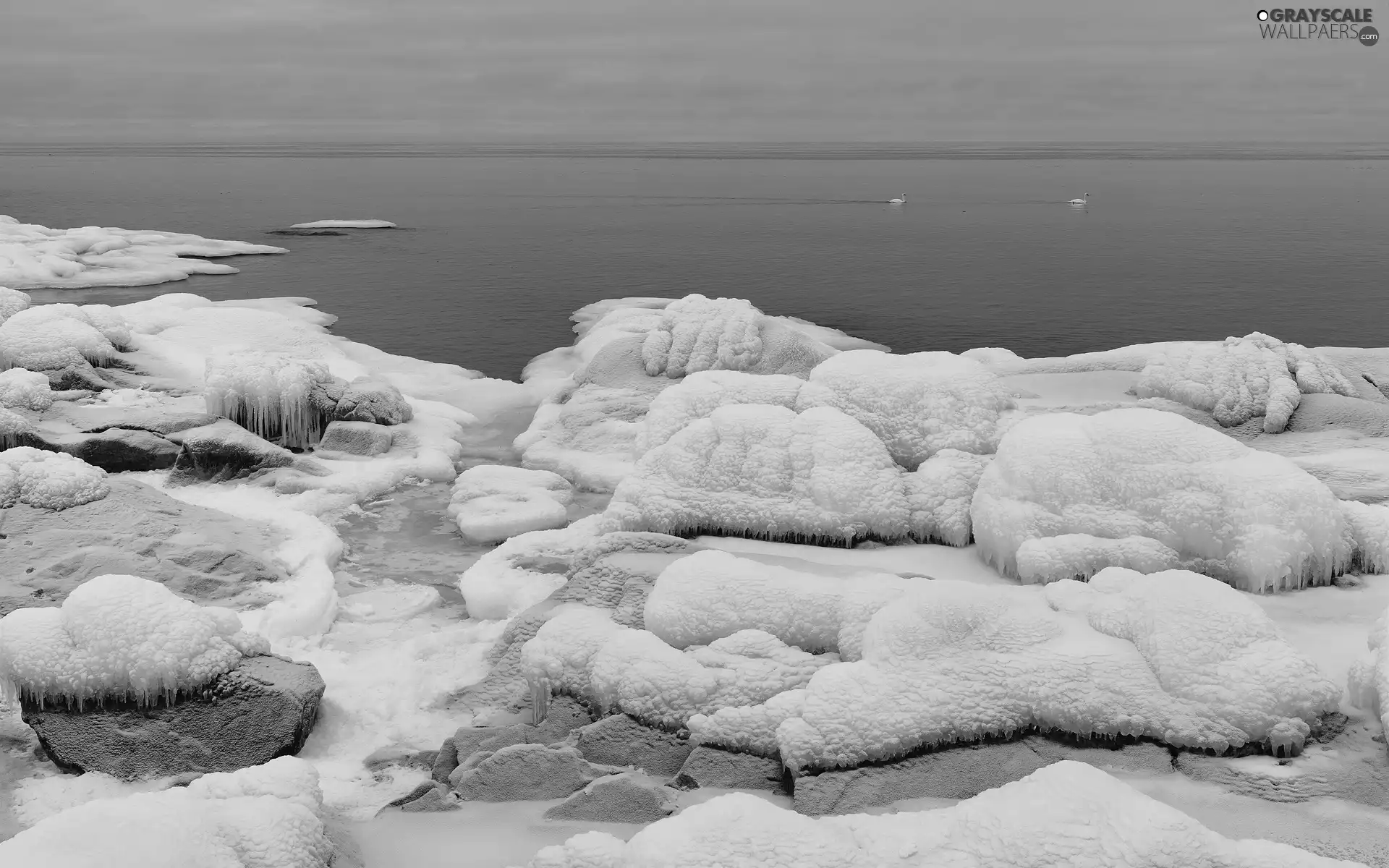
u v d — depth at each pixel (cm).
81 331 1806
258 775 649
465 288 3494
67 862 512
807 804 684
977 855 545
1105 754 705
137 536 1195
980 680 743
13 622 857
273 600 1122
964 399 1245
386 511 1467
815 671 789
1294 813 629
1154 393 1648
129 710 852
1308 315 3022
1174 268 4031
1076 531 984
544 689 863
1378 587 917
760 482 1134
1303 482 945
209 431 1502
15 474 1256
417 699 953
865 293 3419
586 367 1983
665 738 780
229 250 4350
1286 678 704
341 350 2289
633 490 1150
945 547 1086
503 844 661
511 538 1260
